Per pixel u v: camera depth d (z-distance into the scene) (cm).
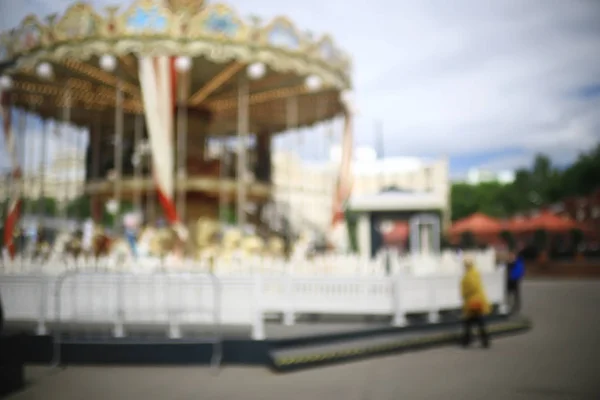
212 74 1858
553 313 1780
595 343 1203
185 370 891
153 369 897
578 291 2703
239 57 1584
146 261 1372
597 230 3491
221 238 1798
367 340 1077
